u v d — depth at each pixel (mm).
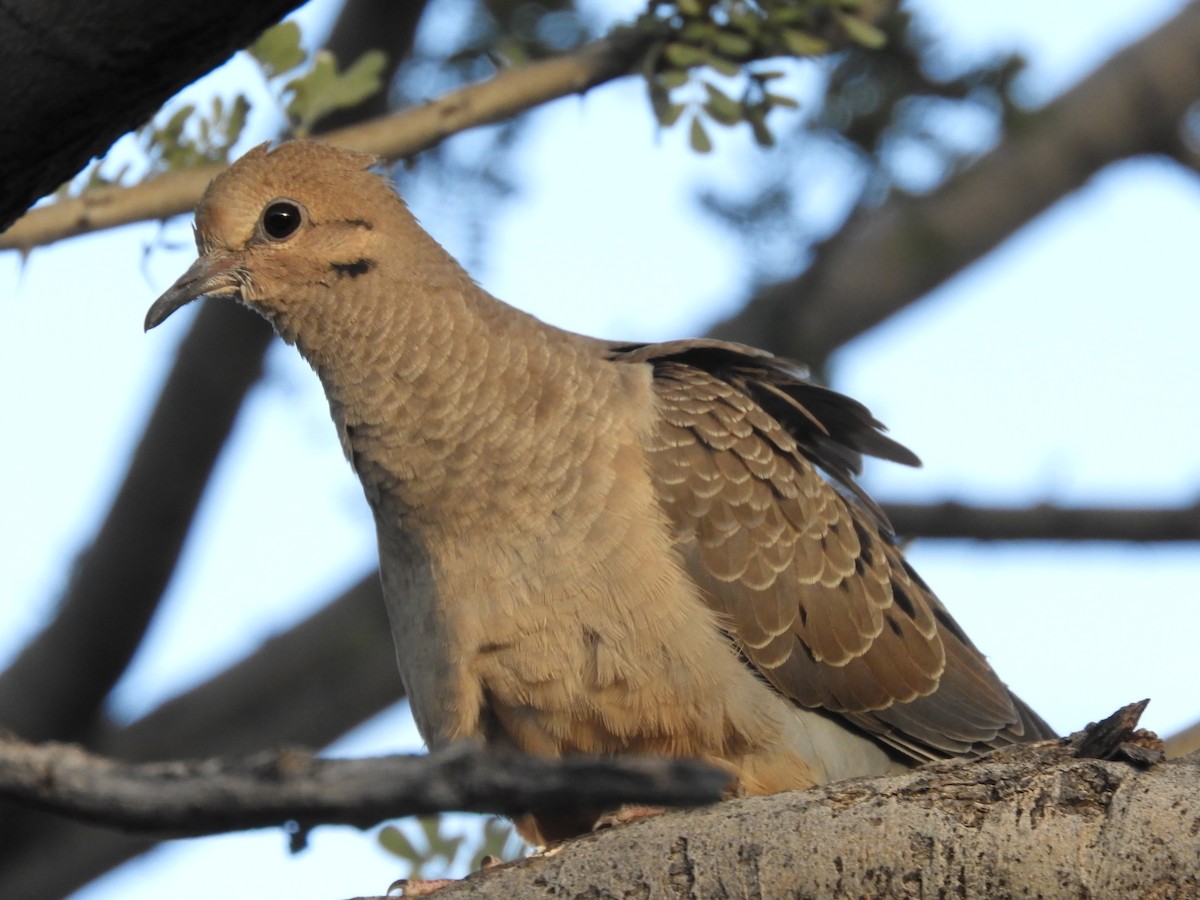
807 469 11047
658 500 10117
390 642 16484
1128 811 6824
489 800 4414
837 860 7039
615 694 9750
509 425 9828
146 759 15961
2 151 6465
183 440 14312
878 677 10984
